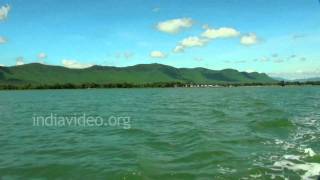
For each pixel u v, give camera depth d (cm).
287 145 2508
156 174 1816
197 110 5638
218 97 11188
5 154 2352
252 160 2064
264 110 5356
